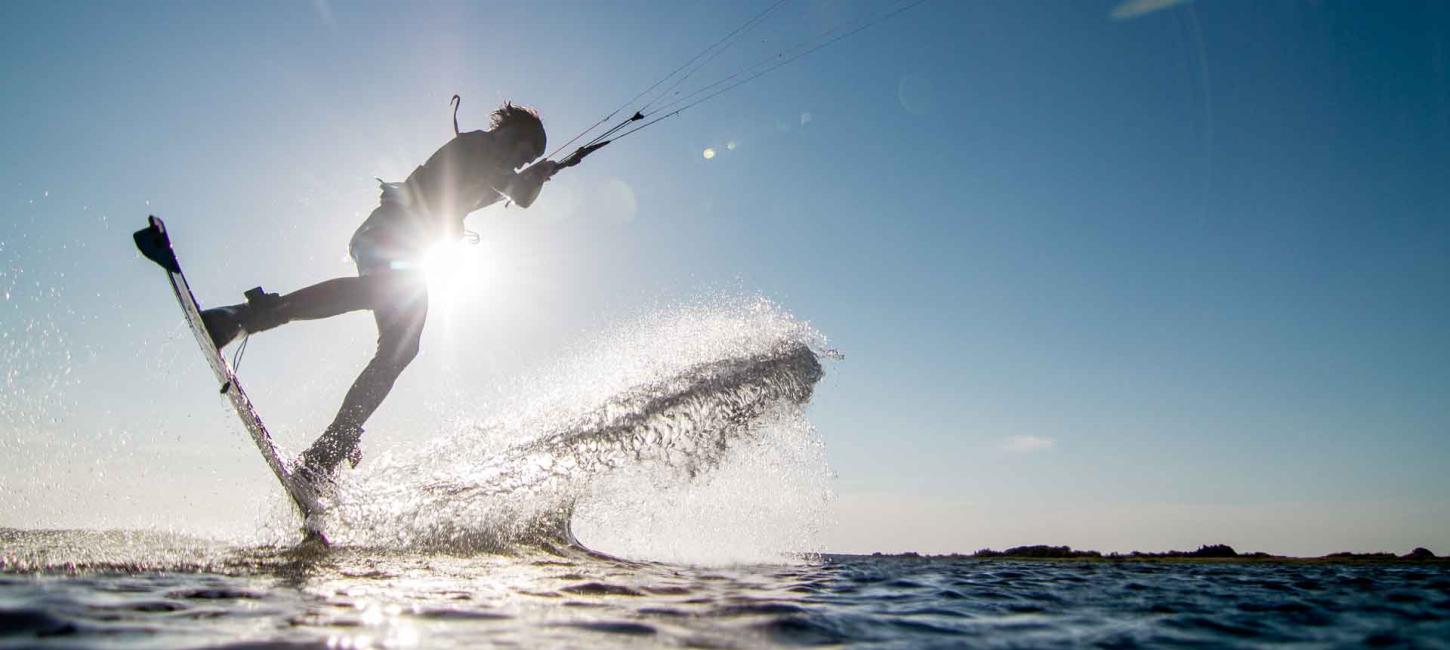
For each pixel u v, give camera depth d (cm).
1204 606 365
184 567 355
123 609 245
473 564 443
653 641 238
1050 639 274
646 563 514
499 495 579
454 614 266
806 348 842
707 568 506
